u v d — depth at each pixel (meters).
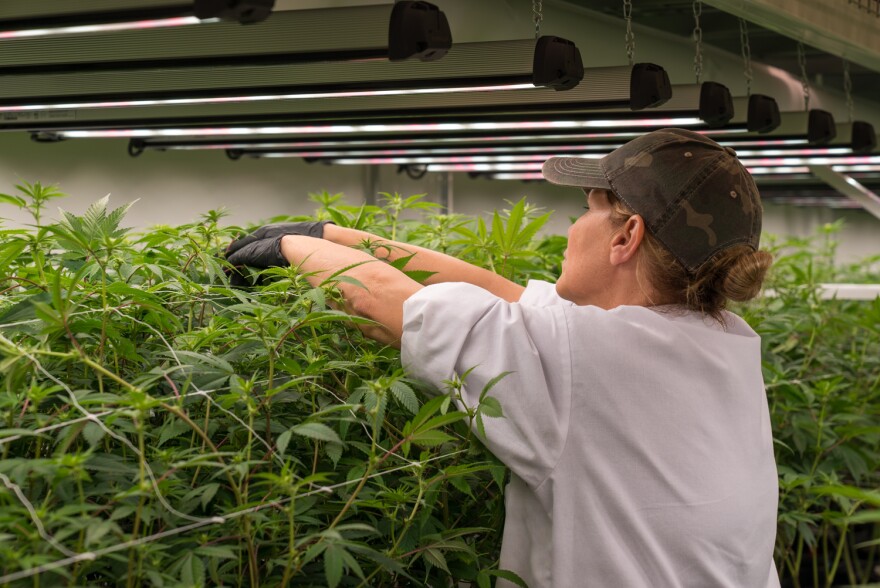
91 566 0.88
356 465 1.12
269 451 1.03
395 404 1.23
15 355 0.89
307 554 0.93
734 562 1.21
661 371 1.18
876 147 3.29
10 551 0.77
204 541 0.94
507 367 1.16
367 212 1.93
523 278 1.99
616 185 1.26
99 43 1.87
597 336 1.17
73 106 2.19
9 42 1.92
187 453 0.96
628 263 1.28
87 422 0.92
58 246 1.31
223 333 1.16
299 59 1.75
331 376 1.26
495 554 1.36
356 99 2.46
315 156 4.55
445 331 1.18
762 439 1.29
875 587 1.10
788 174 6.24
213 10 1.15
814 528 2.18
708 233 1.22
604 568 1.15
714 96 2.13
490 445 1.15
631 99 1.98
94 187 5.04
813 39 2.42
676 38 3.69
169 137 4.16
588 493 1.16
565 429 1.16
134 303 1.10
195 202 5.65
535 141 3.44
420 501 1.13
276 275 1.36
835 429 2.04
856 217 9.56
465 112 2.32
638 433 1.16
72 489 0.91
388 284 1.26
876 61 2.69
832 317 2.44
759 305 2.33
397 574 1.18
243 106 2.61
